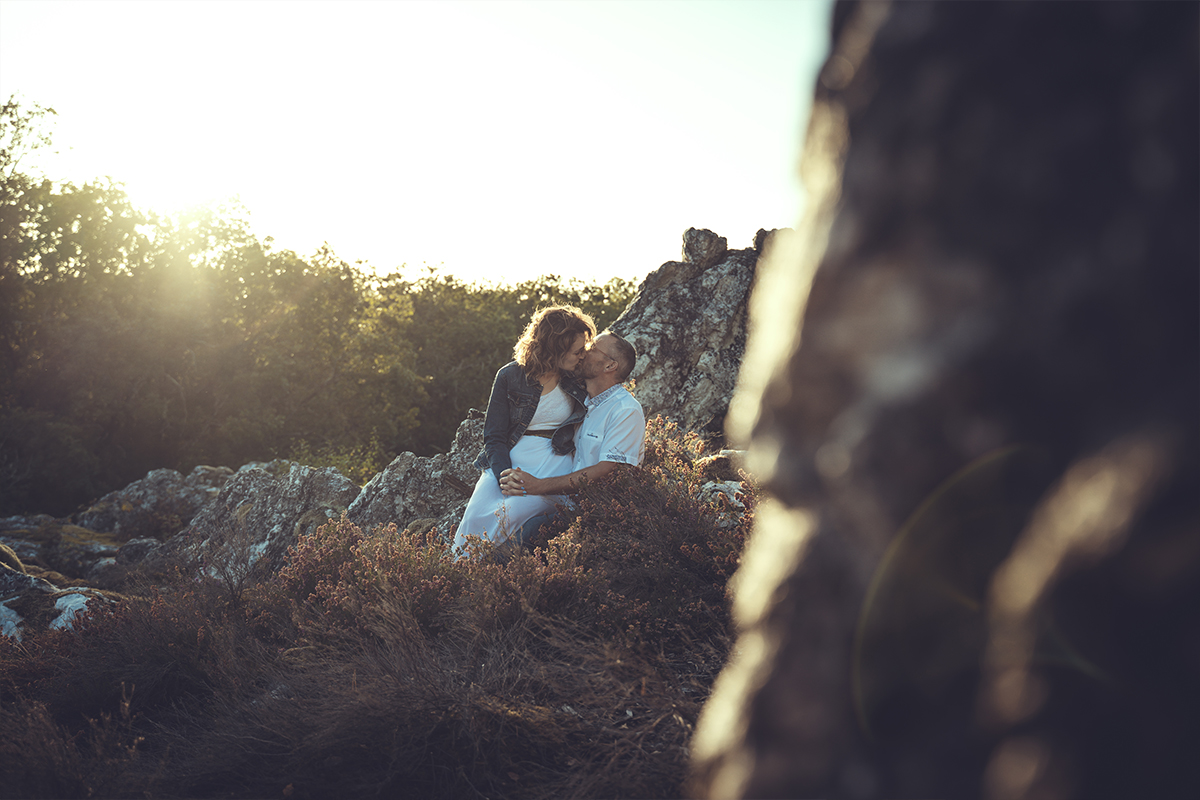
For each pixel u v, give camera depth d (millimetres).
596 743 2238
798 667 669
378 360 31609
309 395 28469
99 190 26047
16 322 24422
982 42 593
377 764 2367
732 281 7512
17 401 23469
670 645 2750
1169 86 536
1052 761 528
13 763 2361
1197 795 497
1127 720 511
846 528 649
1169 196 535
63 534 10141
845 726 645
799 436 695
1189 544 489
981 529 608
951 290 602
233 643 3135
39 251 24750
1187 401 516
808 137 763
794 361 691
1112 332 557
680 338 7270
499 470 4031
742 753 702
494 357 37469
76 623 3549
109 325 24266
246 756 2494
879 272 638
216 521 7516
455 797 2197
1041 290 576
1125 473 520
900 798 611
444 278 41000
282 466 9133
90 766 2424
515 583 2926
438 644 2912
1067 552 537
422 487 6352
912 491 611
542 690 2502
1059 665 535
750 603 753
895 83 637
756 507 3209
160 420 24328
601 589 2994
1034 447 592
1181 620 497
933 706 619
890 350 623
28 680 3309
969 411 596
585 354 4102
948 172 604
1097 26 559
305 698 2688
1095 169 564
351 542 3873
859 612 640
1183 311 532
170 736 2771
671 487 3711
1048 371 575
